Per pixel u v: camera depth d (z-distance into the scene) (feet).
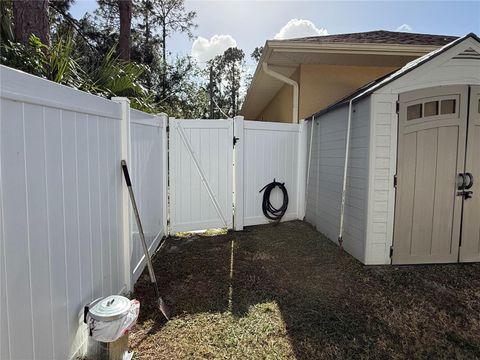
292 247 14.15
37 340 4.72
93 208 6.85
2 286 3.97
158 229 14.20
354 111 12.88
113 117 8.06
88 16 42.73
